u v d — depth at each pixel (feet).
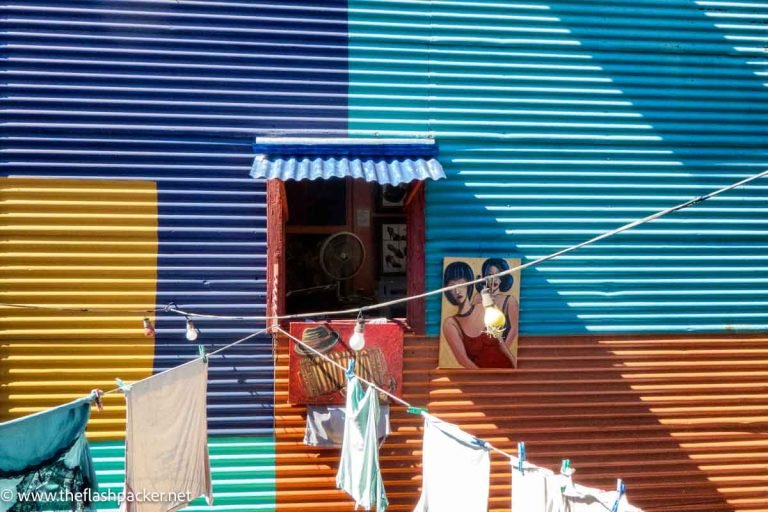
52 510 13.75
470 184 19.80
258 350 19.34
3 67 18.63
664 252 20.44
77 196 18.83
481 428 19.92
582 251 20.17
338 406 19.21
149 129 18.98
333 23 19.48
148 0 18.94
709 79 20.54
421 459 19.71
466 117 19.81
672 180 20.44
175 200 19.12
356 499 16.24
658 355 20.51
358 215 23.39
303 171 17.42
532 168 20.02
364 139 18.83
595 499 12.25
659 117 20.35
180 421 15.75
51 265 18.76
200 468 16.40
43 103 18.69
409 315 19.70
